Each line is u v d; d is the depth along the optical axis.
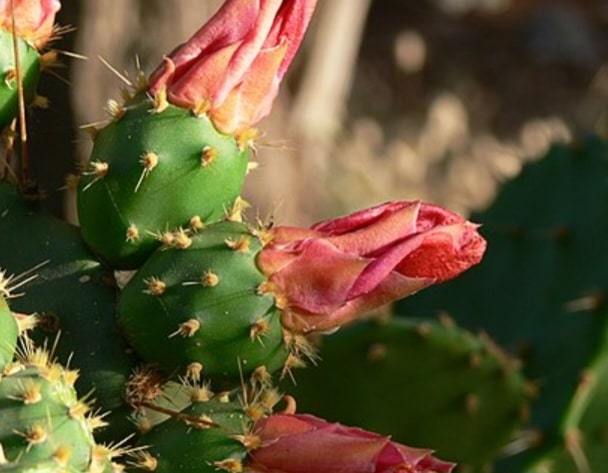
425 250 2.77
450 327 4.59
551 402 5.09
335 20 10.30
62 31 3.56
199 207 2.85
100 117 5.70
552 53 13.99
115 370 2.82
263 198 7.91
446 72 13.34
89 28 5.71
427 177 11.38
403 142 11.70
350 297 2.75
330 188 10.34
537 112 13.27
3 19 2.97
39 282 2.89
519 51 13.99
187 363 2.77
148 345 2.79
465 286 5.54
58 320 2.85
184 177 2.82
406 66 13.00
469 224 2.79
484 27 14.26
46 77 4.67
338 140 10.84
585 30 14.41
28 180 3.01
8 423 2.47
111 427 2.80
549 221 5.54
